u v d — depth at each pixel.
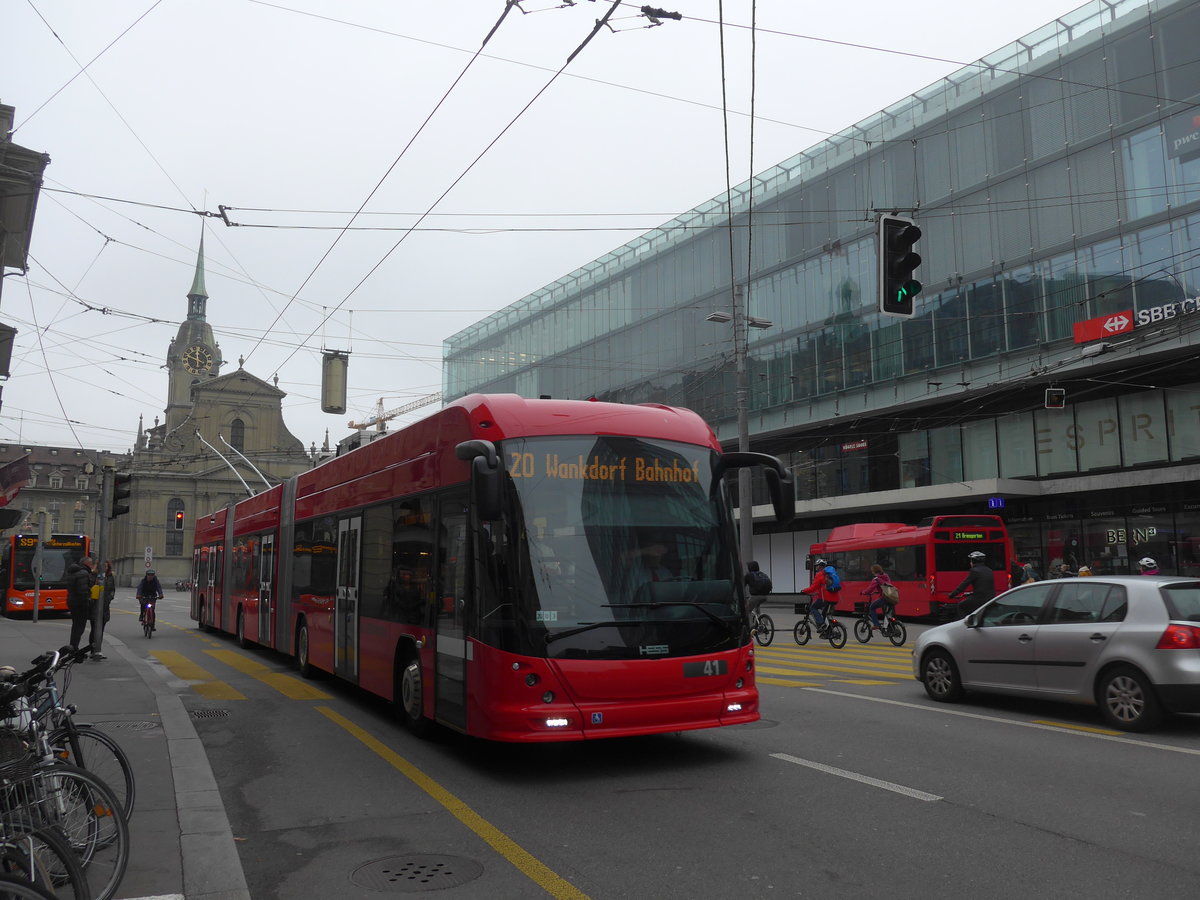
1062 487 31.19
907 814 5.88
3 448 105.31
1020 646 9.65
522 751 8.11
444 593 8.02
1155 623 8.52
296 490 14.96
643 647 7.10
